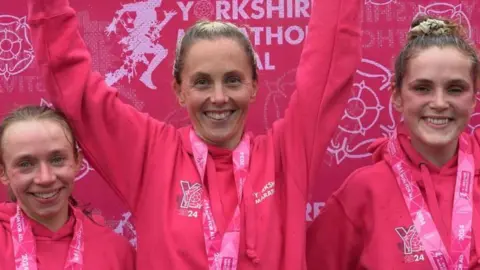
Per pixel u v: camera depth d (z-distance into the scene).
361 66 2.41
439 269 1.94
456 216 1.97
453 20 2.25
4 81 2.40
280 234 1.94
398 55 2.10
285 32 2.39
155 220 1.93
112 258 2.00
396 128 2.17
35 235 1.96
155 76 2.40
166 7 2.38
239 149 1.99
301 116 2.01
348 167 2.42
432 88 1.97
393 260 1.97
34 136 1.88
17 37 2.39
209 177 1.96
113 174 2.00
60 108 1.97
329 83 2.01
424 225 1.97
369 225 2.06
